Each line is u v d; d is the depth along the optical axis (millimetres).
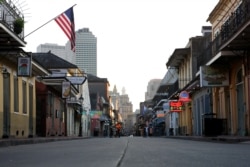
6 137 25047
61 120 46906
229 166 7387
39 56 57281
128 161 8594
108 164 7973
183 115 51875
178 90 49438
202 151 12227
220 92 31359
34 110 33281
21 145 20078
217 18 33125
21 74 24969
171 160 8812
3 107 25172
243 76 25328
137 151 12523
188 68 46500
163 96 76312
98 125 84438
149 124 107062
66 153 12172
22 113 29375
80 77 45375
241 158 9266
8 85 26406
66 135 49094
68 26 26188
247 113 24609
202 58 33656
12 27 21906
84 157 10188
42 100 37281
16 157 10828
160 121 81000
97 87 114375
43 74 34188
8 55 25000
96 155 10828
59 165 8078
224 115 29922
